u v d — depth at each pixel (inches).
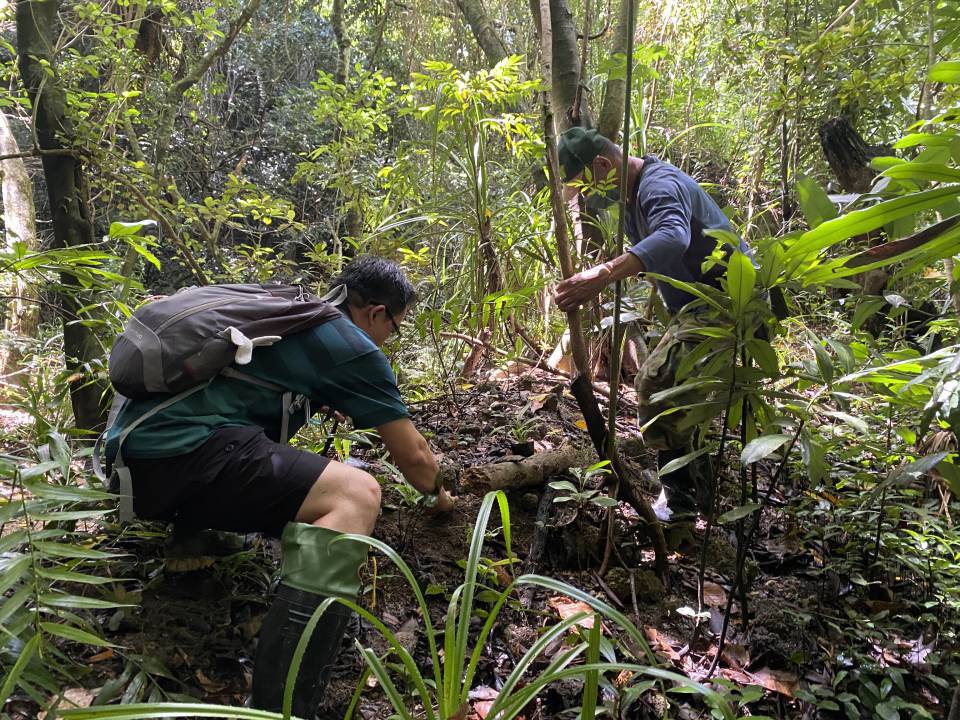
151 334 69.8
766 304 75.4
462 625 50.8
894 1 162.6
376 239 149.6
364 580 86.4
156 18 176.7
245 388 72.9
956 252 62.6
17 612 64.7
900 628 91.5
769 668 84.4
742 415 84.7
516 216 148.3
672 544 103.4
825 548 104.6
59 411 113.9
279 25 405.1
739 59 195.2
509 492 104.7
